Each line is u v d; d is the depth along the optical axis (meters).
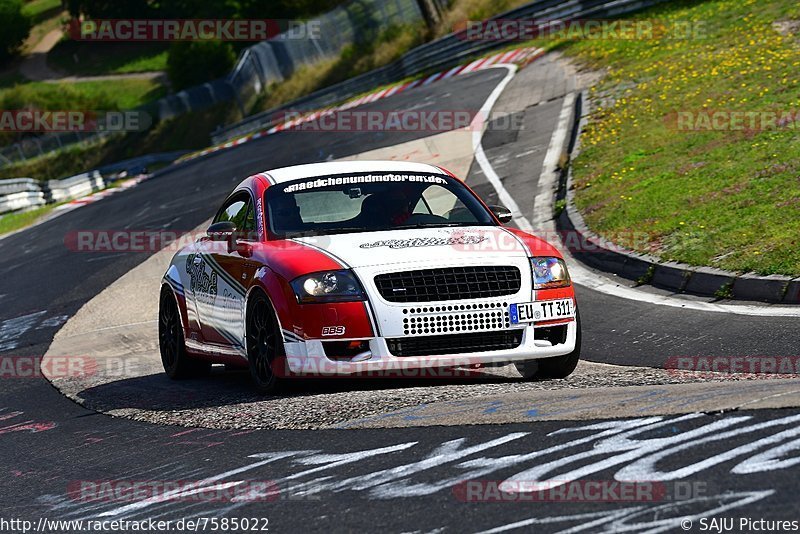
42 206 143.75
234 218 28.50
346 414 20.22
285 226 25.89
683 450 14.56
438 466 15.52
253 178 28.92
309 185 27.28
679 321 31.80
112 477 18.36
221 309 27.27
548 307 23.50
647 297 36.22
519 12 120.88
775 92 60.22
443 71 125.50
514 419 17.70
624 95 74.06
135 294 53.56
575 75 90.38
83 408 27.58
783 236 36.66
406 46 164.12
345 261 23.12
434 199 26.88
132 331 44.97
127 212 92.81
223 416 22.19
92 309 51.66
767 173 45.69
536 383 23.11
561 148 66.81
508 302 23.02
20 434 24.75
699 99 64.50
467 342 22.88
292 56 187.75
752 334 28.42
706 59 75.31
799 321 29.14
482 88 98.81
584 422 16.84
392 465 15.96
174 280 31.36
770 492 12.57
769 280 33.06
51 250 79.38
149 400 27.20
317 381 24.72
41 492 18.09
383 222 25.83
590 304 36.34
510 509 13.17
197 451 19.22
